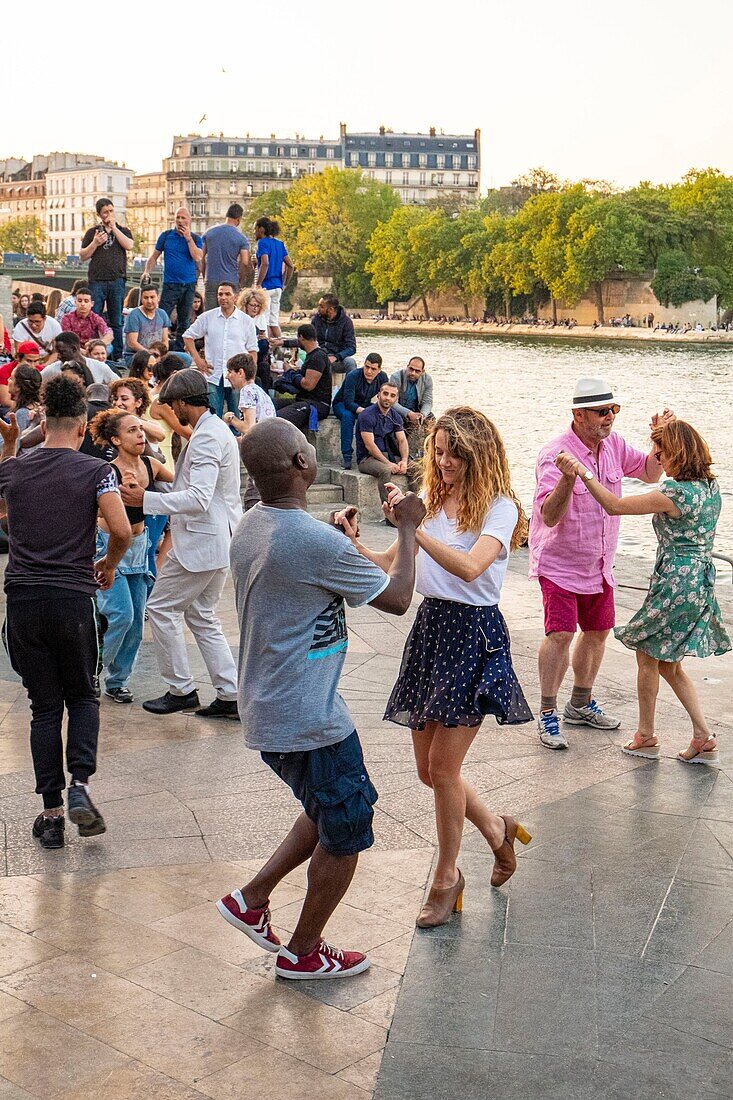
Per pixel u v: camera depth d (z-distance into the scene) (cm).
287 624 361
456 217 13662
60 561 482
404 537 378
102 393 862
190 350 1317
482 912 441
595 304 11006
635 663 792
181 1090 330
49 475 484
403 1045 352
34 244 17838
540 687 670
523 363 6825
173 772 585
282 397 1492
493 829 447
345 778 370
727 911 441
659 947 414
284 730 363
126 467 673
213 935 421
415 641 433
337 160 18225
